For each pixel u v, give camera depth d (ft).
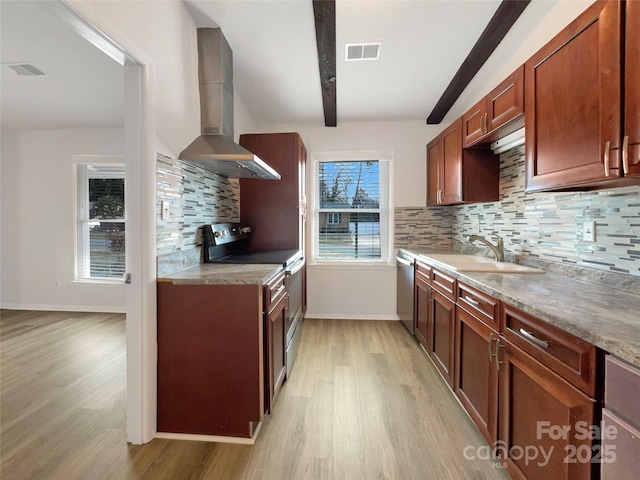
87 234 12.87
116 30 4.20
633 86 3.17
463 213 10.42
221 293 5.17
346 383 7.11
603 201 4.84
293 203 9.67
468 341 5.57
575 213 5.45
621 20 3.28
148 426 5.17
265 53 7.63
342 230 12.22
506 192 7.81
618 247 4.58
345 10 6.22
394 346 9.27
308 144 11.81
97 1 3.86
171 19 5.64
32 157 12.65
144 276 5.01
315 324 11.28
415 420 5.76
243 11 6.24
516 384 4.06
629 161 3.23
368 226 12.17
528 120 4.99
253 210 9.77
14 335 10.13
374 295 11.83
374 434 5.38
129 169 4.92
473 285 5.28
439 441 5.20
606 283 4.75
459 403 6.29
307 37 7.05
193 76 6.51
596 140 3.63
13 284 12.96
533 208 6.70
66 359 8.33
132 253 4.99
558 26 5.98
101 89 9.11
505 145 7.09
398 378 7.34
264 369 5.46
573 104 4.00
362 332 10.45
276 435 5.35
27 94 9.43
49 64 7.75
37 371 7.64
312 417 5.85
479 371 5.11
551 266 6.00
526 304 3.74
